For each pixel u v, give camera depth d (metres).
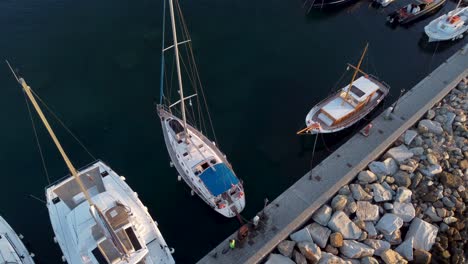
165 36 45.88
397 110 38.81
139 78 41.53
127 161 34.84
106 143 36.03
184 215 31.45
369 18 50.56
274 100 40.44
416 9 49.44
